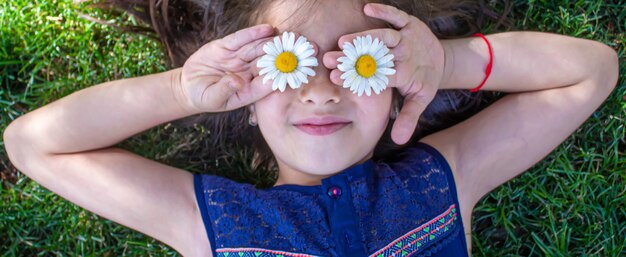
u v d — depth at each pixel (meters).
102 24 2.25
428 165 1.96
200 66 1.82
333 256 1.81
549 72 1.99
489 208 2.31
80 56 2.27
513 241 2.33
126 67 2.29
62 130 1.91
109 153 1.97
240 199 1.89
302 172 1.91
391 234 1.85
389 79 1.76
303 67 1.62
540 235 2.34
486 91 2.25
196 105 1.86
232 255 1.85
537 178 2.29
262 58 1.63
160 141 2.31
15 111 2.24
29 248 2.29
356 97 1.71
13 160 1.98
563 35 2.07
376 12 1.71
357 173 1.88
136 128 1.96
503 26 2.26
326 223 1.84
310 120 1.73
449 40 1.98
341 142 1.78
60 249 2.27
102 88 1.93
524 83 2.01
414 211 1.89
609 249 2.29
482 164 2.03
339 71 1.64
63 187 1.96
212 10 2.10
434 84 1.87
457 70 1.98
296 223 1.85
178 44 2.21
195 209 1.90
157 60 2.29
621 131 2.28
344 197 1.84
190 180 1.94
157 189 1.91
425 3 2.06
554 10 2.27
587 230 2.30
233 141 2.30
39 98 2.24
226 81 1.74
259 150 2.26
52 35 2.27
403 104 1.92
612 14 2.29
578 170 2.32
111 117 1.92
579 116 2.02
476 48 1.97
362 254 1.80
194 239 1.90
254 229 1.85
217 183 1.93
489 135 2.03
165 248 2.27
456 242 1.95
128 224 1.96
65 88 2.26
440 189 1.95
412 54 1.78
